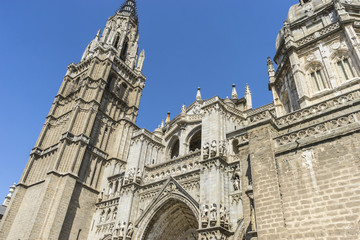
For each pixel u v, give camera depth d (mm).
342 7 25422
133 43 79375
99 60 64062
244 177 19828
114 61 66938
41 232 39531
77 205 45312
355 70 22141
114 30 75625
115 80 65312
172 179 36750
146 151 45406
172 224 37375
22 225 43844
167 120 59875
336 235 12688
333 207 13375
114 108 61281
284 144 16969
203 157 33875
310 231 13477
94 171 50938
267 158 16750
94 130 54344
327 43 25078
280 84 29875
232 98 53188
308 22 28672
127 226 36625
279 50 30953
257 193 16000
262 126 18266
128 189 40188
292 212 14477
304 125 17516
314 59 25375
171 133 49656
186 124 47281
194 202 32094
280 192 15352
